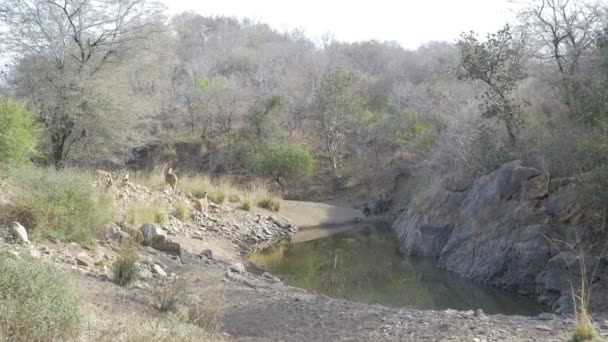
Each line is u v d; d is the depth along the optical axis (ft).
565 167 42.14
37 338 13.73
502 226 42.63
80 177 32.78
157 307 21.21
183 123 139.44
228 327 21.06
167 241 37.19
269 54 199.00
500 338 18.16
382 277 42.39
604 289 32.04
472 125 65.41
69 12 57.82
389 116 122.72
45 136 57.62
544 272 36.58
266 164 107.65
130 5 60.39
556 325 20.47
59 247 27.76
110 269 26.32
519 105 54.85
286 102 141.28
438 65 146.20
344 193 108.47
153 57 65.46
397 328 20.57
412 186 87.86
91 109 58.23
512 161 48.01
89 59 59.82
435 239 52.39
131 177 59.21
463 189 54.60
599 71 45.57
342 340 19.19
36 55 56.59
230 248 48.49
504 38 55.21
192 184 64.85
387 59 196.75
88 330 15.43
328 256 50.96
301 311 24.22
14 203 28.09
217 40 226.99
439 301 35.14
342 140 117.08
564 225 38.24
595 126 41.42
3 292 14.55
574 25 54.24
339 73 116.88
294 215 72.69
